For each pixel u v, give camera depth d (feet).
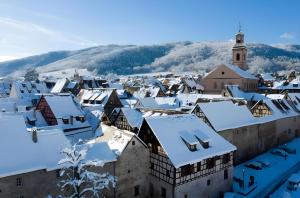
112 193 125.39
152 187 136.98
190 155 128.98
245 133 189.26
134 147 132.16
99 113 212.02
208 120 172.65
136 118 197.06
